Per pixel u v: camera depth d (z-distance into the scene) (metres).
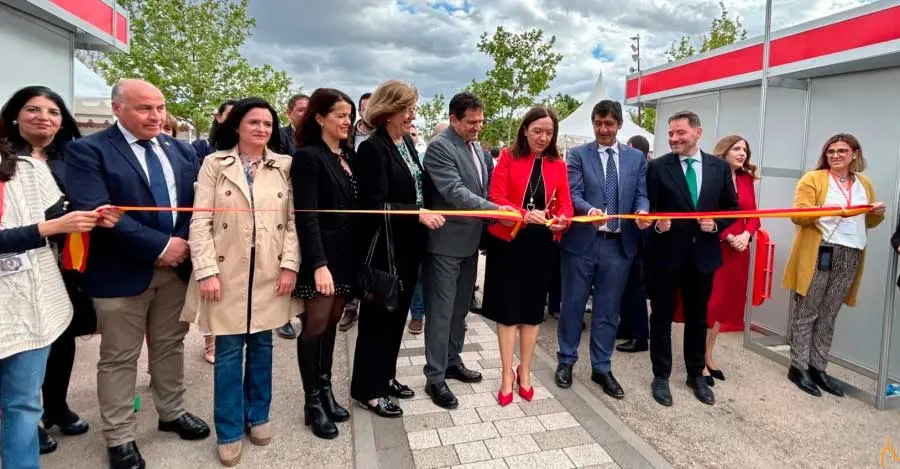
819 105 4.54
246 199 2.51
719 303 3.85
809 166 4.64
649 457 2.74
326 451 2.77
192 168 2.81
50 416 2.83
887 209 4.01
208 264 2.42
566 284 3.64
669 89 6.16
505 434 2.94
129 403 2.54
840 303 3.73
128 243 2.38
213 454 2.72
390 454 2.71
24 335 2.01
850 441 3.04
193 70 13.50
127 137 2.51
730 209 3.50
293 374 3.81
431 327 3.28
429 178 3.24
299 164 2.65
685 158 3.48
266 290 2.57
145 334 2.82
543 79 15.30
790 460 2.82
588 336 4.90
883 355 3.43
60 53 5.40
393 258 2.88
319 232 2.66
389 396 3.21
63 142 2.83
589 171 3.60
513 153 3.35
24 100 2.62
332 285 2.66
